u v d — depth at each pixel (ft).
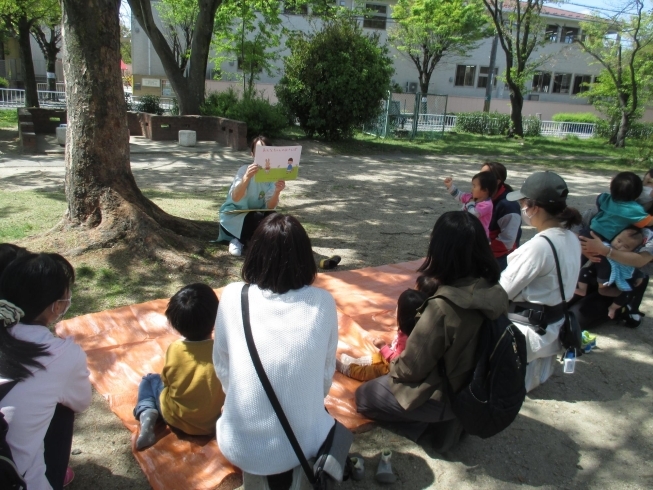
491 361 8.04
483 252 8.12
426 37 86.69
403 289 16.67
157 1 89.35
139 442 9.02
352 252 20.79
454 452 9.66
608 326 15.35
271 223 6.94
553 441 10.17
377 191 34.17
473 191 14.60
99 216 18.03
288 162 17.31
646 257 13.44
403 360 8.64
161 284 16.10
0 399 6.14
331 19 61.16
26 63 61.57
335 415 10.21
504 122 86.53
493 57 91.71
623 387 12.20
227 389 7.25
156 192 29.99
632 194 13.47
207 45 55.57
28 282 6.56
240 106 52.80
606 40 84.33
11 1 52.01
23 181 31.17
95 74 17.30
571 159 59.67
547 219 10.41
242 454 6.77
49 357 6.50
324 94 53.57
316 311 6.90
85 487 8.43
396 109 68.74
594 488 9.00
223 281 16.65
